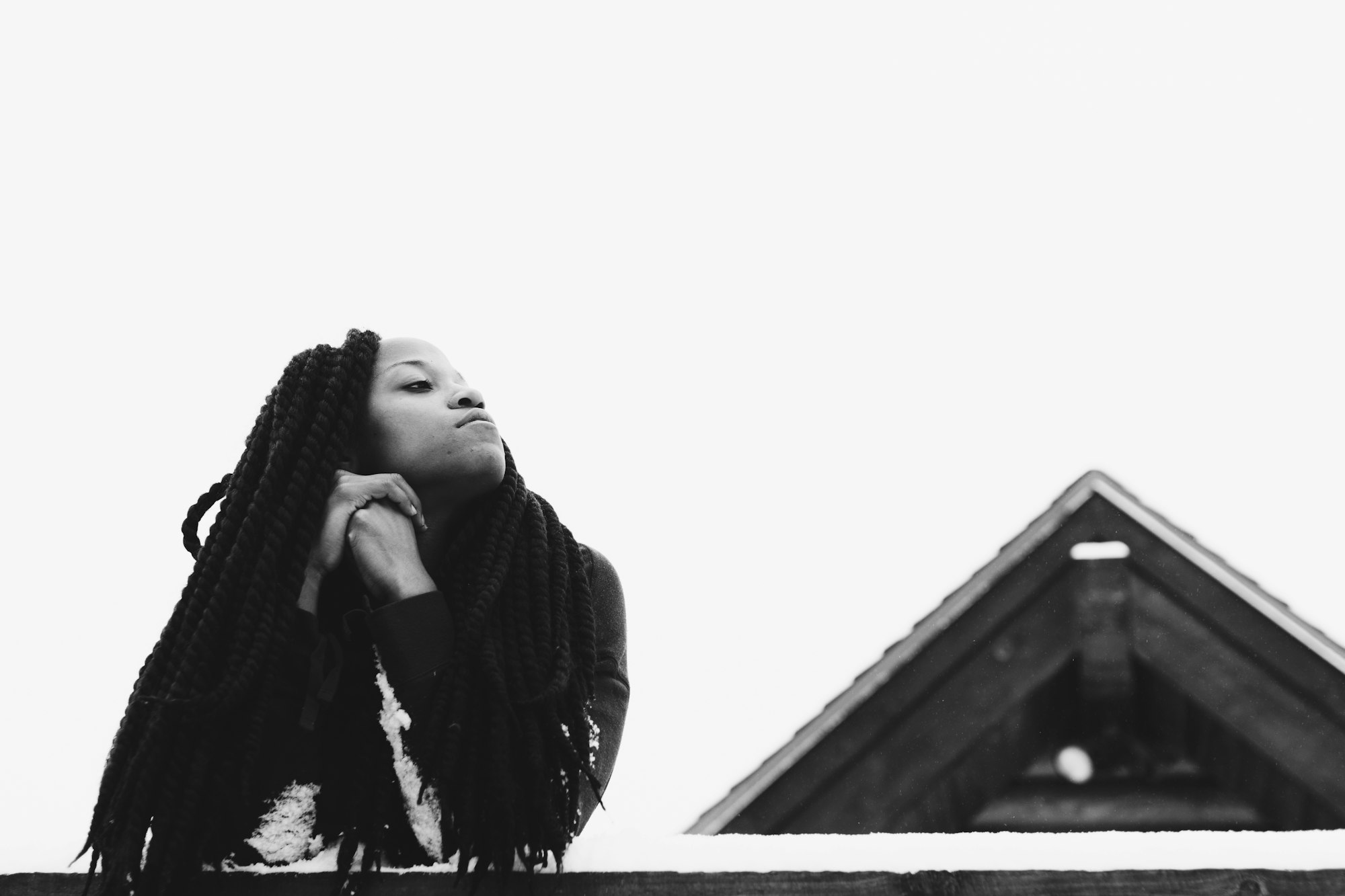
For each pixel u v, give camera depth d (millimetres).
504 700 2146
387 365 2586
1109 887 1866
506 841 2004
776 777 4793
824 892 1898
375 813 2080
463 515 2504
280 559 2287
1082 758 5109
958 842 1931
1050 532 5090
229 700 2090
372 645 2303
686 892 1932
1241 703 4902
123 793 2027
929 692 4914
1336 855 1867
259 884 2012
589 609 2477
